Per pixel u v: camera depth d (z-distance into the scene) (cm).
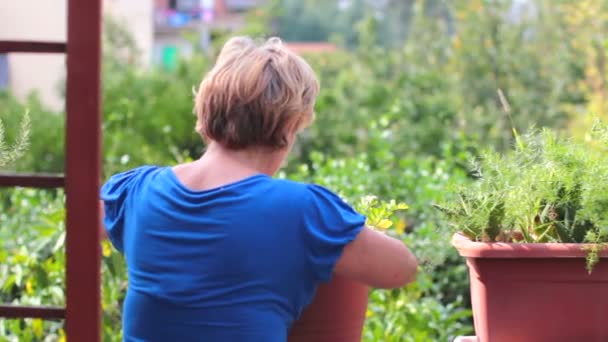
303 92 240
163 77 1119
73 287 218
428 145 800
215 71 241
